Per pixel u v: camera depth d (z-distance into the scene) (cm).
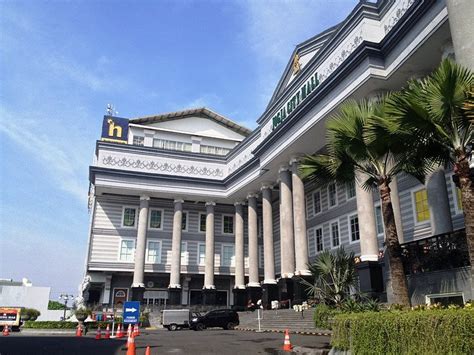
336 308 1738
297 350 1266
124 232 3816
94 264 3650
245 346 1462
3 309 2664
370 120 1121
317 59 2489
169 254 3900
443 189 1755
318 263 1928
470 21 1204
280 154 2852
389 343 820
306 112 2489
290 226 2895
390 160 1278
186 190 3747
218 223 4153
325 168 1301
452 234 1203
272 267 3191
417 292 1257
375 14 2144
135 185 3612
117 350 1380
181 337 1942
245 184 3462
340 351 999
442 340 711
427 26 1705
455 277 1137
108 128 4041
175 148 4256
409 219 2336
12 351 1358
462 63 1203
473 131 948
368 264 1947
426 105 941
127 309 2019
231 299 4059
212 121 4528
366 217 2031
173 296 3519
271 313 2620
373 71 1962
